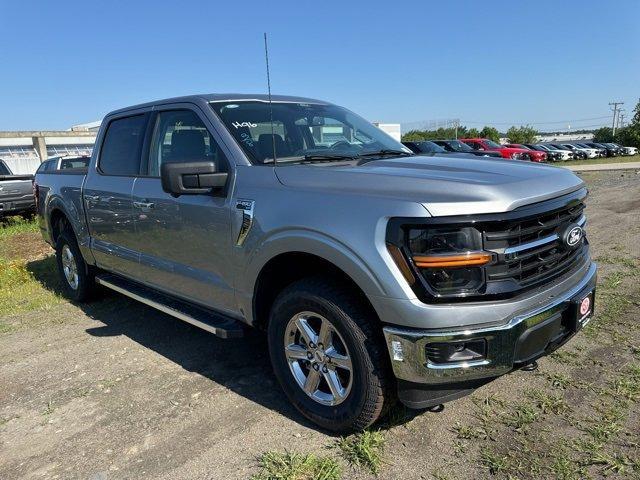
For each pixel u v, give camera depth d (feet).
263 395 11.06
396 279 7.85
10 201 38.93
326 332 9.19
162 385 11.75
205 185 10.23
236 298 10.73
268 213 9.59
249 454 9.01
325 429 9.59
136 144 13.89
